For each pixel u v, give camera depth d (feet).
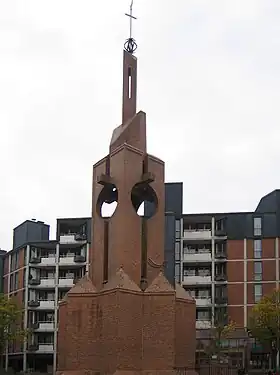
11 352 341.41
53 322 336.29
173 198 341.82
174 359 112.98
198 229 338.95
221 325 270.67
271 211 335.26
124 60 133.28
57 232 353.72
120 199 121.08
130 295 114.01
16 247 370.12
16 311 287.07
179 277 327.88
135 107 132.87
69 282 340.80
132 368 111.04
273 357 284.20
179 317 118.01
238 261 326.65
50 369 329.52
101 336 114.83
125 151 122.52
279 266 321.73
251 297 319.68
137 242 120.37
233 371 130.21
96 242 124.88
